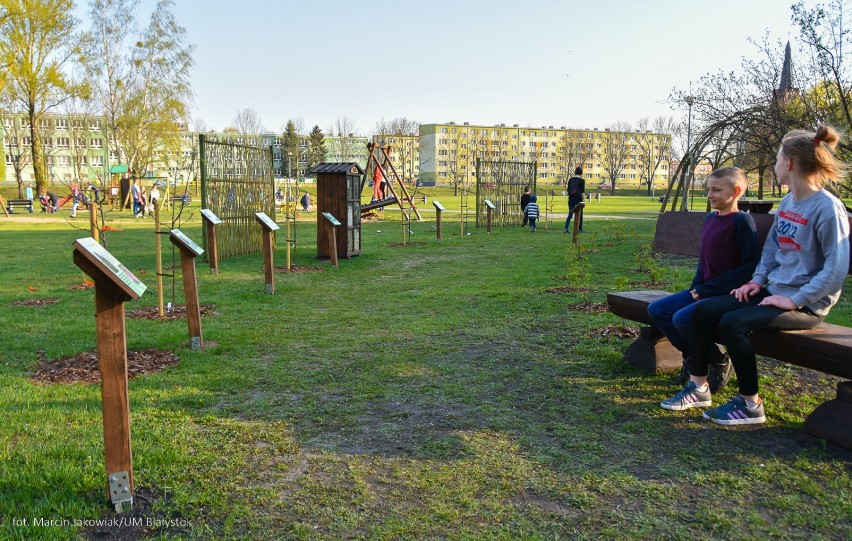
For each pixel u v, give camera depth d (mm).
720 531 2822
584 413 4262
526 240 18531
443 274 11516
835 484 3217
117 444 2984
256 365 5516
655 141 118562
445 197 62500
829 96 11109
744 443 3734
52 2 39312
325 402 4562
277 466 3488
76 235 21078
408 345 6215
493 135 129750
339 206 13695
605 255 13922
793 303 3742
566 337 6359
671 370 5102
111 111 44719
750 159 12695
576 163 120938
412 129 114125
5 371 5375
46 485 3213
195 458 3561
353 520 2932
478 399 4582
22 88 41312
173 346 6148
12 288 9945
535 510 3016
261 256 14141
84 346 6180
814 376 4961
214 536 2812
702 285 4422
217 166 13242
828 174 3797
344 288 9984
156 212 7453
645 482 3275
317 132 95125
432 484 3277
